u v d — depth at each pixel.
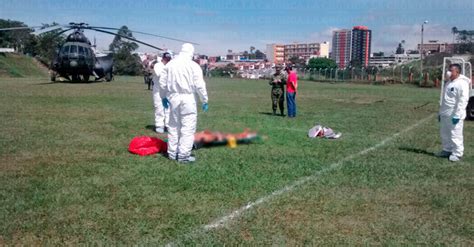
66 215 5.03
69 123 12.38
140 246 4.26
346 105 21.05
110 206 5.36
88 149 8.70
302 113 16.77
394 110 18.81
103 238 4.44
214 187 6.21
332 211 5.39
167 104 8.06
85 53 33.16
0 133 10.37
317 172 7.23
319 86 44.28
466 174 7.36
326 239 4.55
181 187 6.18
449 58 12.52
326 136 10.73
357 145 9.87
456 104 8.37
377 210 5.47
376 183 6.66
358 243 4.48
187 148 7.61
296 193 6.05
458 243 4.53
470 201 5.90
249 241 4.45
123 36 31.00
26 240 4.36
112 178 6.58
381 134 11.65
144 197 5.72
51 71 37.09
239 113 16.14
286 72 15.41
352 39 188.38
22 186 6.10
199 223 4.89
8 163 7.43
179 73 7.48
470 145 10.34
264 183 6.48
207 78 69.00
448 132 8.62
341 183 6.62
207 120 13.79
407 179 6.94
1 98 20.22
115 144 9.27
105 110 15.99
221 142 9.38
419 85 49.19
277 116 15.35
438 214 5.37
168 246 4.28
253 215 5.17
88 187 6.10
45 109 15.91
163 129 11.06
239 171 7.14
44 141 9.48
